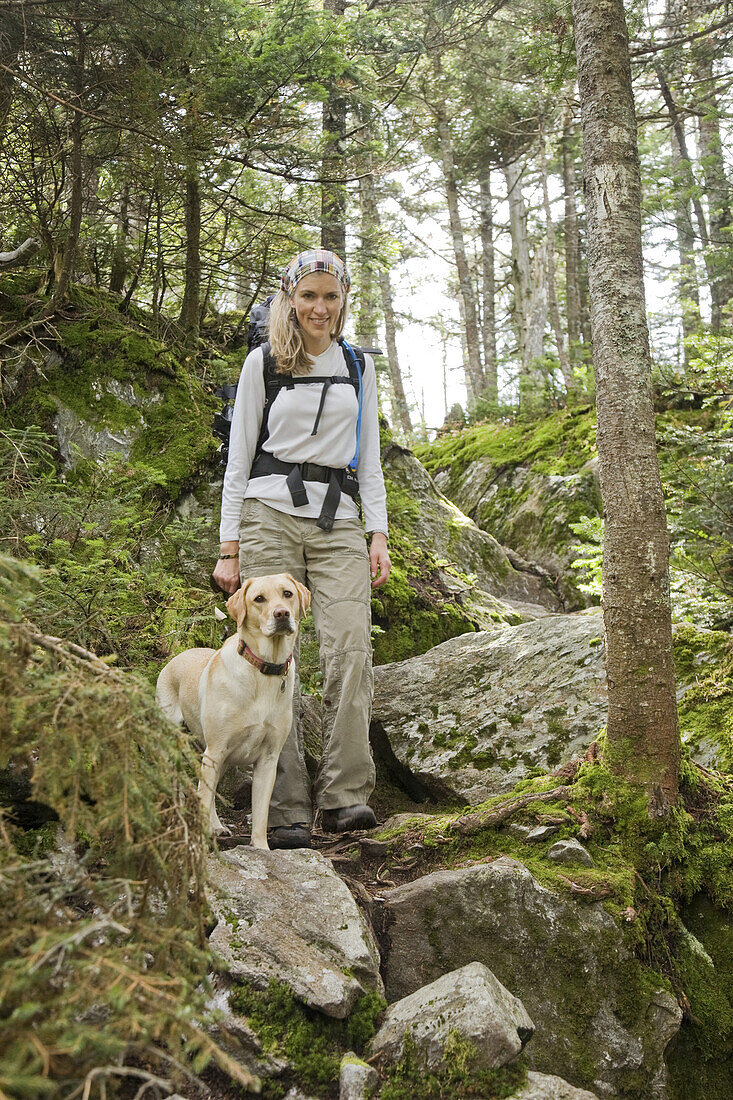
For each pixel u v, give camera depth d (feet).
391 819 11.75
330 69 18.94
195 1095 7.01
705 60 27.89
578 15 11.47
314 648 15.15
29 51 16.79
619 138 11.13
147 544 16.01
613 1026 8.77
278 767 10.59
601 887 9.39
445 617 19.62
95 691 5.69
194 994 5.14
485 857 10.26
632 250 11.05
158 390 18.42
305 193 22.79
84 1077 4.52
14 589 6.19
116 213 20.76
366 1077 7.23
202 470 17.65
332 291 10.52
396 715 14.19
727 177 33.24
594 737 12.40
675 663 13.80
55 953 4.78
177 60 17.38
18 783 8.52
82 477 16.25
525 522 32.19
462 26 34.22
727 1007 9.37
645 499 10.65
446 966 9.03
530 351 53.62
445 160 52.34
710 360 22.77
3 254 18.10
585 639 13.91
